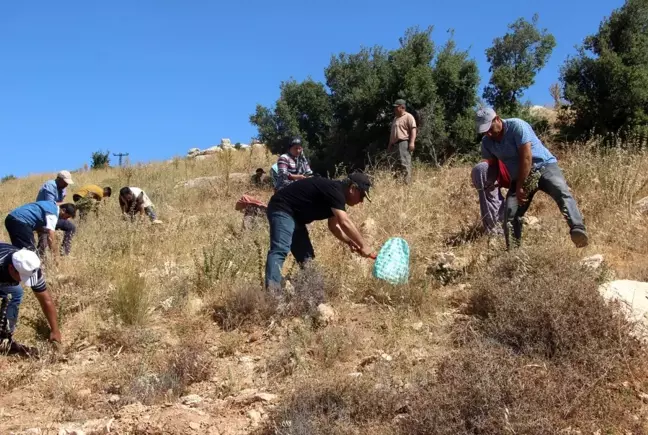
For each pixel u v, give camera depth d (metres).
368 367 4.66
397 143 11.03
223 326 5.86
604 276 5.30
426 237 7.86
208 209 12.81
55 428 4.22
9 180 30.58
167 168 22.84
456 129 14.83
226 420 4.13
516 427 3.33
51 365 5.50
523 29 15.66
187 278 6.93
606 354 4.15
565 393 3.67
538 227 6.78
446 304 5.74
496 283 5.29
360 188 6.18
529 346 4.38
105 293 6.87
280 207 6.17
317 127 19.88
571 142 13.16
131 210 11.30
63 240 9.18
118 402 4.61
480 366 3.79
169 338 5.77
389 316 5.48
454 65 15.55
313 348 5.03
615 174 8.16
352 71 18.98
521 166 6.04
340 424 3.74
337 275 6.38
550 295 4.57
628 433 3.54
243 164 21.75
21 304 6.62
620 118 13.48
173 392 4.71
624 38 14.02
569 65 14.15
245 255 7.17
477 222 7.92
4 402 4.88
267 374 4.82
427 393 3.71
